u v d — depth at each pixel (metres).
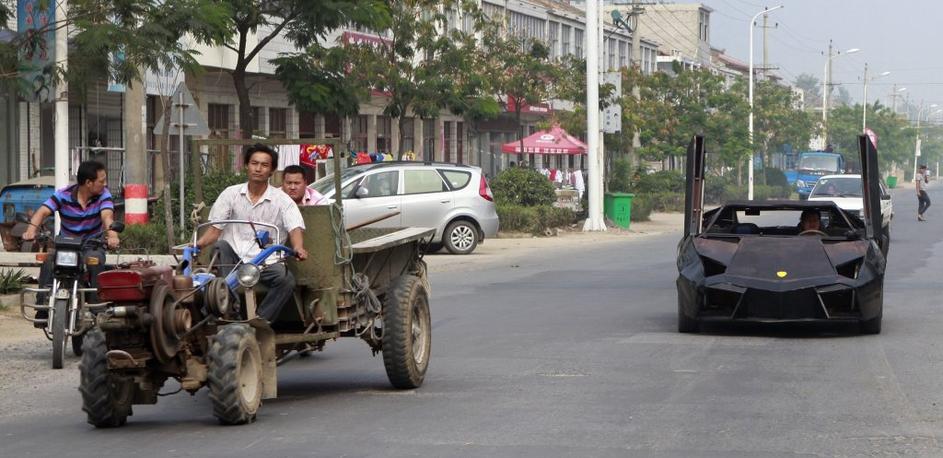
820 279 15.84
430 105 40.97
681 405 11.40
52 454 9.61
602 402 11.59
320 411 11.33
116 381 10.61
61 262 14.15
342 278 11.62
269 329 10.99
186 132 25.67
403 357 12.22
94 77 20.52
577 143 53.88
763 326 17.47
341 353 15.52
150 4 20.72
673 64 69.81
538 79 52.59
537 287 23.67
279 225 11.44
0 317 18.50
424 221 31.22
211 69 37.59
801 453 9.31
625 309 19.88
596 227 43.47
